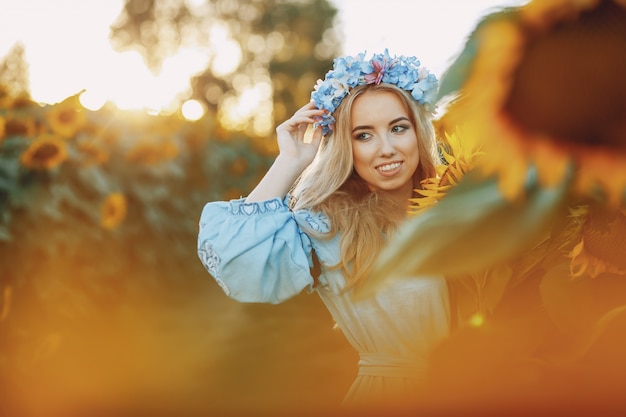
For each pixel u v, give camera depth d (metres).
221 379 3.85
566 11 0.41
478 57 0.41
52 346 4.68
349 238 2.06
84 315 5.94
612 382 0.64
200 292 7.84
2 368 3.94
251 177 10.84
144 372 4.26
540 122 0.41
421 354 2.02
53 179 6.09
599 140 0.40
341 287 2.11
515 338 0.70
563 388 0.65
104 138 7.42
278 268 2.10
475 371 0.69
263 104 29.58
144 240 7.55
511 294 0.97
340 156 2.20
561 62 0.41
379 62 2.18
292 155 2.28
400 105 2.18
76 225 6.19
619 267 0.70
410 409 0.71
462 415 0.68
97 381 4.05
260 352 4.37
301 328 5.07
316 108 2.28
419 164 2.25
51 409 3.59
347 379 3.78
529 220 0.38
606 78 0.40
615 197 0.41
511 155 0.40
